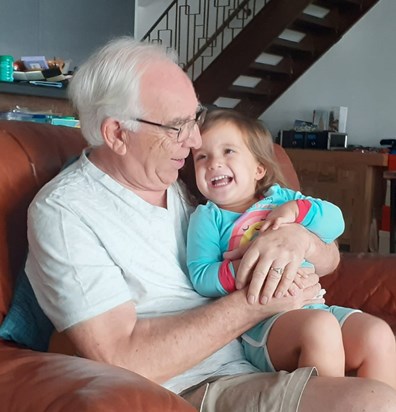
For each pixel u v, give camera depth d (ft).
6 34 14.20
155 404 2.88
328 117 18.86
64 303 3.78
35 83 12.14
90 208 4.07
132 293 4.20
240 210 4.77
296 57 19.51
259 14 18.10
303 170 16.88
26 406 2.92
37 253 3.93
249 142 4.82
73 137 5.15
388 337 4.19
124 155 4.23
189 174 5.26
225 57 18.72
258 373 4.04
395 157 15.39
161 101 4.12
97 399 2.81
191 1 21.39
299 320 4.03
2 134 4.61
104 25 16.44
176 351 3.78
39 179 4.58
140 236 4.24
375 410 3.45
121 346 3.77
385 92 18.16
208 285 4.31
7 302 4.19
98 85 4.16
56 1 15.15
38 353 3.59
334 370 3.95
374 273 6.04
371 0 18.01
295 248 4.22
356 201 16.01
